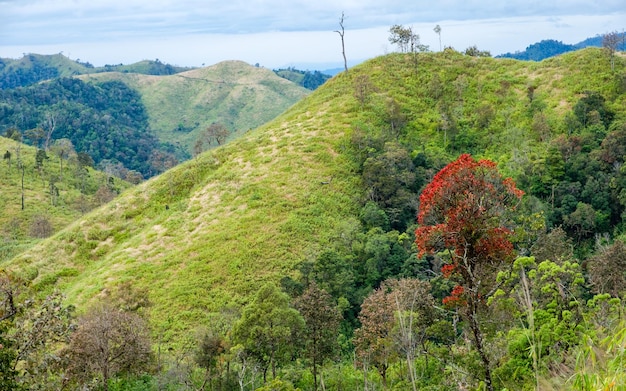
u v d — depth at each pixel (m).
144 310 43.56
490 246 19.05
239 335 31.02
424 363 31.28
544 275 19.92
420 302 30.33
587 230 63.97
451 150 81.69
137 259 59.47
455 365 18.86
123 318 31.09
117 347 30.44
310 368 35.59
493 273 19.38
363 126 83.56
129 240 66.62
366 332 31.41
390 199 65.94
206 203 69.38
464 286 18.80
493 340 19.05
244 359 30.77
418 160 74.06
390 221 64.31
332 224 62.78
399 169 70.75
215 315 47.31
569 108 83.00
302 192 68.06
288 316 30.73
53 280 62.47
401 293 30.36
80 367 27.23
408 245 56.38
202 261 56.59
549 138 77.06
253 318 30.91
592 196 65.75
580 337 16.34
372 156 72.94
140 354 31.00
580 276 20.06
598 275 32.72
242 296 51.38
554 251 36.25
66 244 68.56
